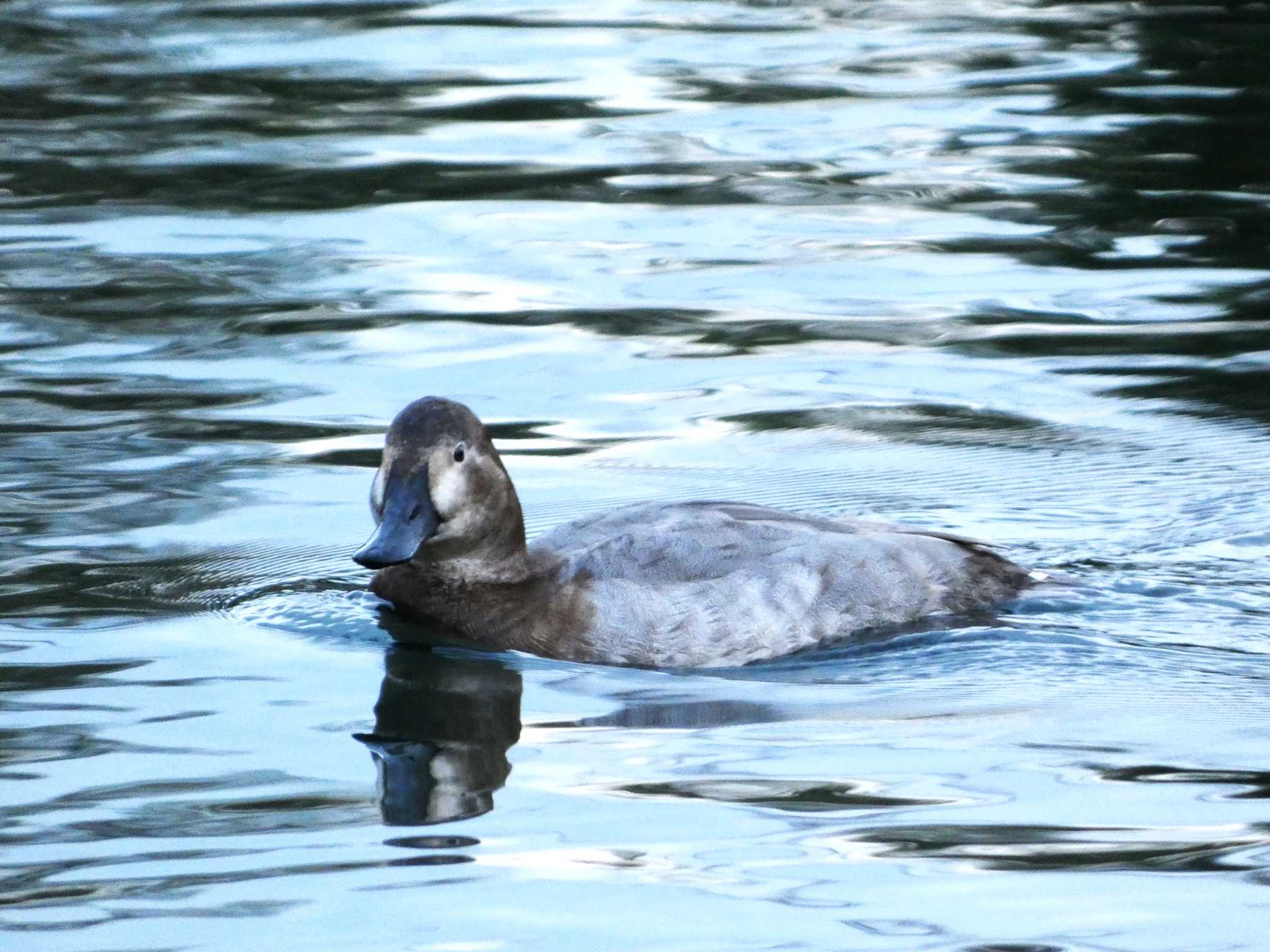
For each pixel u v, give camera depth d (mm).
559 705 8680
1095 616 9727
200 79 23281
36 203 18391
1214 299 15570
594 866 6887
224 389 13562
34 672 8945
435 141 20531
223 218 17906
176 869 6863
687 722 8414
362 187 18859
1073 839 7086
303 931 6410
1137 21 25922
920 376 13977
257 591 10141
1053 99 21906
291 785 7648
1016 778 7688
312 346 14461
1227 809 7336
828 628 9438
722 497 11602
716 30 26062
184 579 10266
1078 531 11047
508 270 16359
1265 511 11258
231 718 8406
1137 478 11906
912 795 7523
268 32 25969
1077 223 17609
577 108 21859
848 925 6422
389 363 14133
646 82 23031
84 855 6973
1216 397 13430
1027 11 26969
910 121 21094
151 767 7812
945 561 9859
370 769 7824
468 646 9508
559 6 27688
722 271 16344
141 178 19250
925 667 9141
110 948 6293
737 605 9359
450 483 9500
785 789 7590
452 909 6559
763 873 6820
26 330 14781
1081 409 13266
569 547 9844
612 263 16547
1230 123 20609
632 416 13125
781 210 18062
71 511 11250
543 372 13961
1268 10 26422
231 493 11594
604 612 9414
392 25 26250
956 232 17391
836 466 12195
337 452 12336
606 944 6312
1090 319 15180
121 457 12211
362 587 10234
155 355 14281
